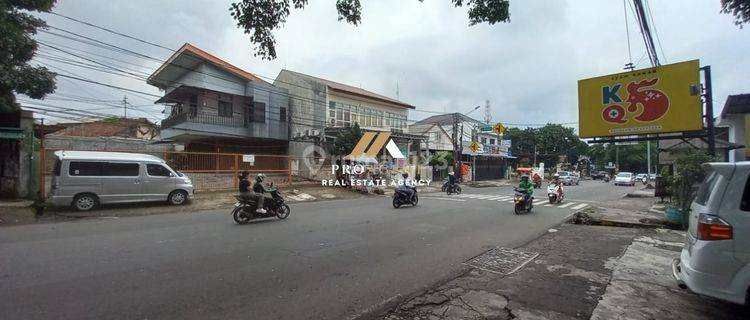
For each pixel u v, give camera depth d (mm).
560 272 5789
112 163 12961
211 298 4547
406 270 5887
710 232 3736
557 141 58750
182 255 6527
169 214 12312
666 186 11688
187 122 23906
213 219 11039
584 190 29031
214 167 17500
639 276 5461
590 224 10906
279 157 20703
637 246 7508
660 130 11977
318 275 5539
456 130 33812
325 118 28156
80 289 4762
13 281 5016
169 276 5348
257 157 19766
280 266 5953
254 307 4305
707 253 3725
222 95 25859
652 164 65312
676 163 10961
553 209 14711
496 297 4699
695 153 10703
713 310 4227
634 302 4457
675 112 11719
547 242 8156
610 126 12977
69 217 11406
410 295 4801
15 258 6180
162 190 13805
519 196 13172
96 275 5332
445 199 18625
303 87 29219
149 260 6160
